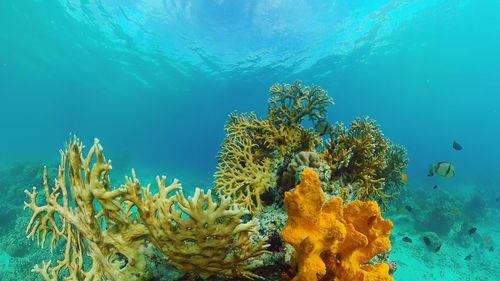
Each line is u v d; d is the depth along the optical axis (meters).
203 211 1.58
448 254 9.16
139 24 22.34
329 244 1.46
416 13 21.95
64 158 2.39
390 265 2.95
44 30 24.11
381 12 21.16
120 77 36.97
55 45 27.52
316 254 1.45
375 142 4.66
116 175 19.72
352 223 1.77
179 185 1.88
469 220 11.98
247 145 4.49
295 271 1.79
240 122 5.04
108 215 2.04
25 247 7.65
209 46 26.62
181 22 22.34
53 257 6.83
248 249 1.86
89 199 1.88
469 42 28.70
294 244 1.56
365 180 4.16
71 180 2.14
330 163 4.31
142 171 25.78
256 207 3.74
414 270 8.16
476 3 21.45
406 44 27.95
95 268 2.32
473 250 9.82
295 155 4.15
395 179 5.49
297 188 1.59
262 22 22.72
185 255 1.77
